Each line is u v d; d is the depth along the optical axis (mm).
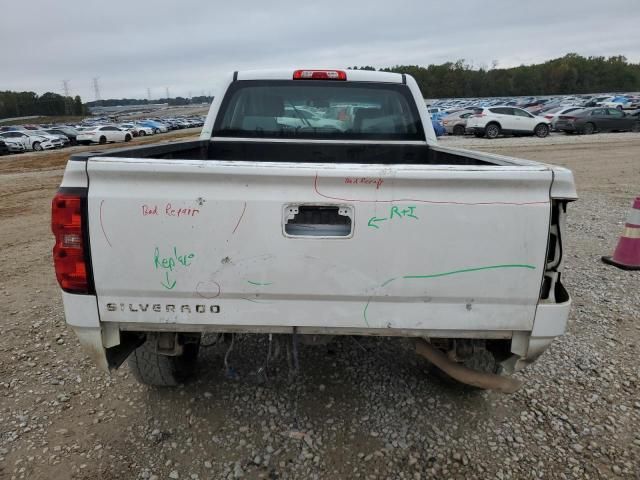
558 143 20609
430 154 4172
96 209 2057
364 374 3322
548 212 2057
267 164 2041
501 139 23625
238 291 2141
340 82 4129
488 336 2215
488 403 3016
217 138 4180
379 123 4195
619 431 2775
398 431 2764
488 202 2049
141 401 3037
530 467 2514
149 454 2594
